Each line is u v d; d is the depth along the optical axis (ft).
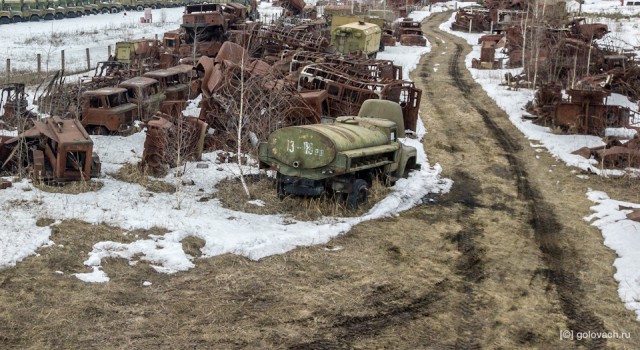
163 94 80.43
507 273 41.83
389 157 55.67
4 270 36.14
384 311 34.88
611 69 110.32
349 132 52.16
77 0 239.91
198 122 63.00
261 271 39.17
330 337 31.45
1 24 197.06
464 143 80.89
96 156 55.72
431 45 179.52
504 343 32.37
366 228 48.80
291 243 43.93
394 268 41.24
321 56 93.30
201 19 123.34
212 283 36.99
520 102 103.24
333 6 204.33
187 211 48.16
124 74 91.04
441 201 57.77
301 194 50.65
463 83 122.93
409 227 49.90
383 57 149.79
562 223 52.95
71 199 48.52
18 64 129.29
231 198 52.39
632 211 54.34
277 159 50.60
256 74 70.38
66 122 57.16
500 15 192.13
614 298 38.55
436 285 39.06
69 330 30.37
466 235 48.96
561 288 39.78
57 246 39.83
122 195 50.85
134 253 40.04
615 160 70.28
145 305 33.60
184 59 104.27
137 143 67.72
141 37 185.37
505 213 55.11
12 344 28.86
